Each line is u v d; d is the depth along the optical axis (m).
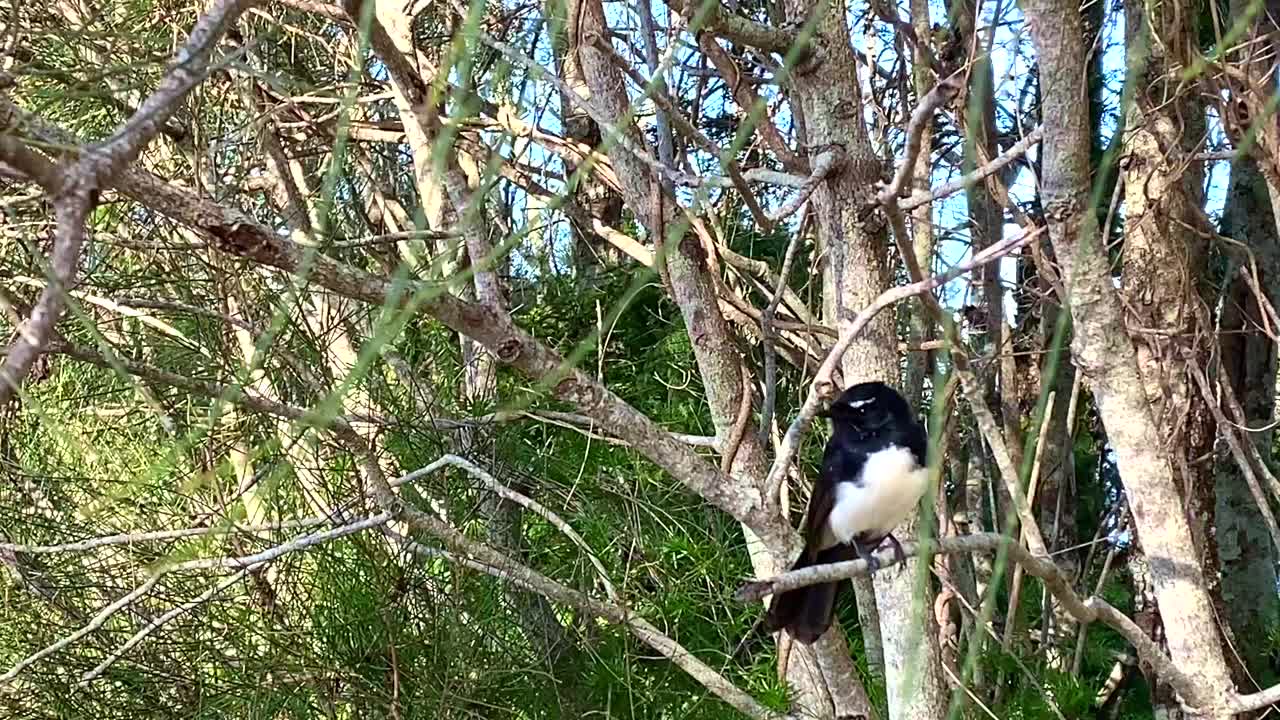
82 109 4.41
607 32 3.96
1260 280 5.42
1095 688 6.20
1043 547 4.21
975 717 4.93
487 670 5.19
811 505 3.92
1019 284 5.54
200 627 5.09
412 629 5.18
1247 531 5.48
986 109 4.90
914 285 3.11
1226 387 4.30
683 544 5.59
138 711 5.04
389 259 5.68
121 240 4.48
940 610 4.93
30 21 4.38
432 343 5.83
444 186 3.06
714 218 5.10
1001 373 5.55
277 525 4.40
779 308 5.94
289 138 5.77
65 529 4.98
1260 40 3.18
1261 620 5.47
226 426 4.79
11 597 4.88
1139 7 3.19
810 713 4.52
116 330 5.16
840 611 6.34
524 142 5.84
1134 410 3.15
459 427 5.02
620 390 6.97
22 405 4.67
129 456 5.09
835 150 3.62
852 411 3.77
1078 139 2.79
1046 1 2.69
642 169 4.13
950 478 6.34
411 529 5.04
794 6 3.65
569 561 5.63
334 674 5.07
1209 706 3.17
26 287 4.71
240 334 5.28
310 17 5.34
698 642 5.43
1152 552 3.24
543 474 5.70
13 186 4.59
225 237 2.23
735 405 4.22
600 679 5.19
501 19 4.86
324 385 4.46
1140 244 4.46
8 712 4.84
